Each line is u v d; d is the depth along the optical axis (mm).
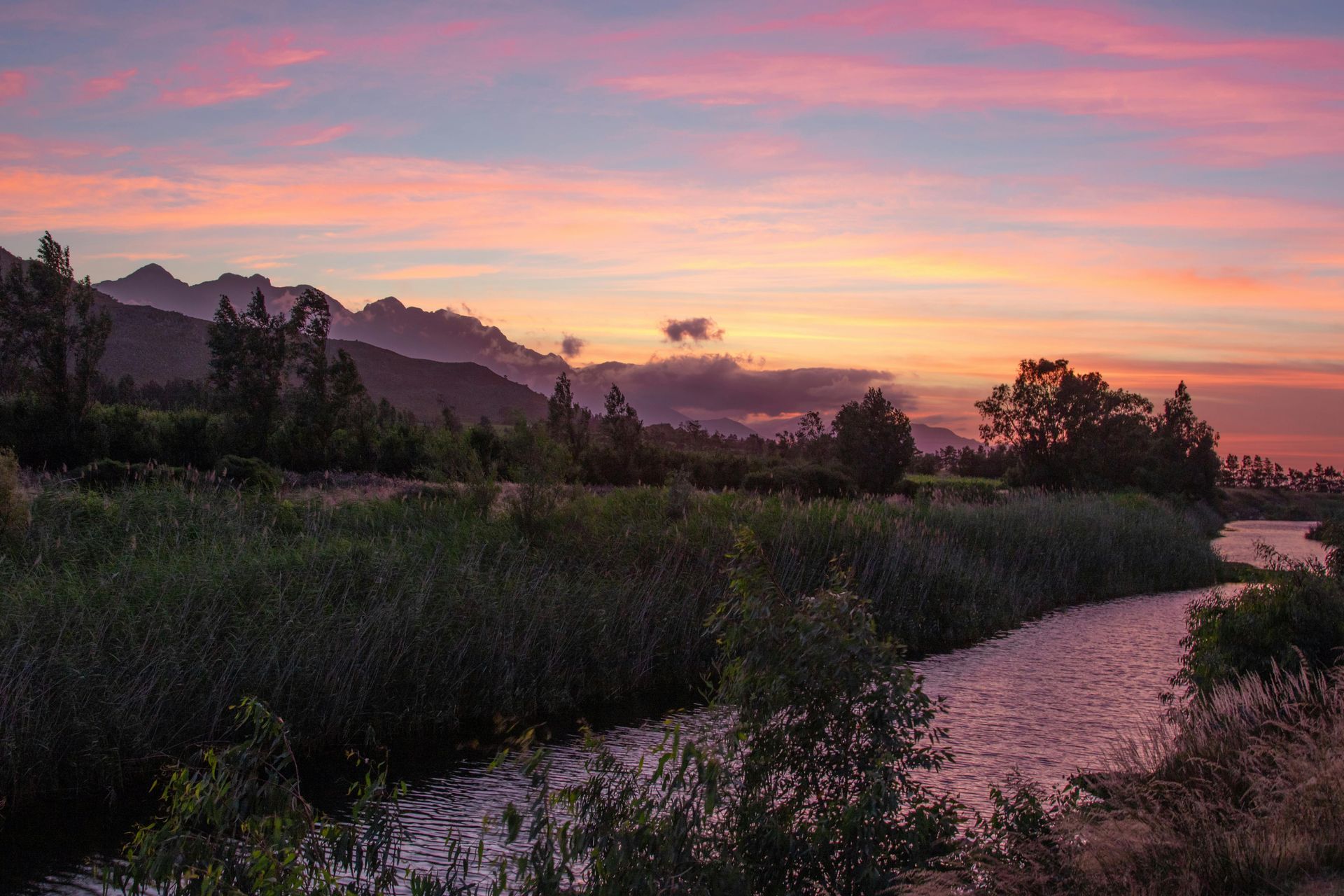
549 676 14586
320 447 46625
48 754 10125
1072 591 28000
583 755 11891
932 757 6613
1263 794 6719
